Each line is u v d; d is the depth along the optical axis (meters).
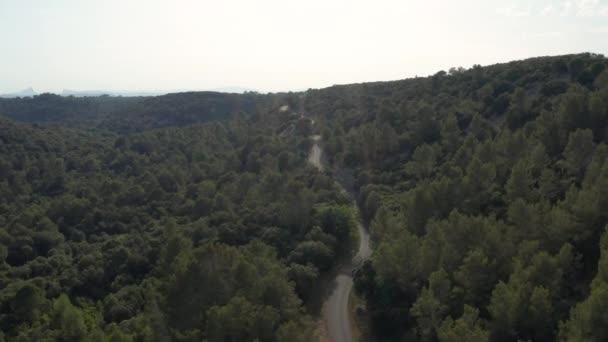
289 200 114.75
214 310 64.75
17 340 78.50
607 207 66.62
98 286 105.69
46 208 150.75
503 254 65.31
